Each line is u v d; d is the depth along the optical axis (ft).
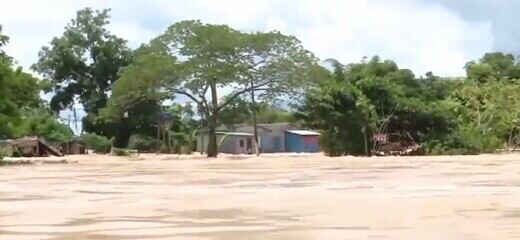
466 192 72.28
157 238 40.86
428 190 75.72
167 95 261.24
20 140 285.23
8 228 46.16
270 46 249.96
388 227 43.78
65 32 391.04
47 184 96.37
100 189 84.33
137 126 354.54
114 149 329.52
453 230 41.96
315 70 255.50
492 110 296.71
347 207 57.06
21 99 191.52
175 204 61.93
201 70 248.93
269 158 228.84
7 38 191.01
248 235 41.47
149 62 251.60
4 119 182.29
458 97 307.78
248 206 59.31
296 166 153.89
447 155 246.27
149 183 95.91
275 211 54.75
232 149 373.81
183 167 156.46
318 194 72.08
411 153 260.62
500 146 282.36
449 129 264.11
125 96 259.39
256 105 263.70
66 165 179.01
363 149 260.01
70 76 391.04
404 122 262.67
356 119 258.37
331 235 40.65
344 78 294.05
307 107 261.65
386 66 306.55
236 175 116.16
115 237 41.52
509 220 46.80
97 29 388.78
